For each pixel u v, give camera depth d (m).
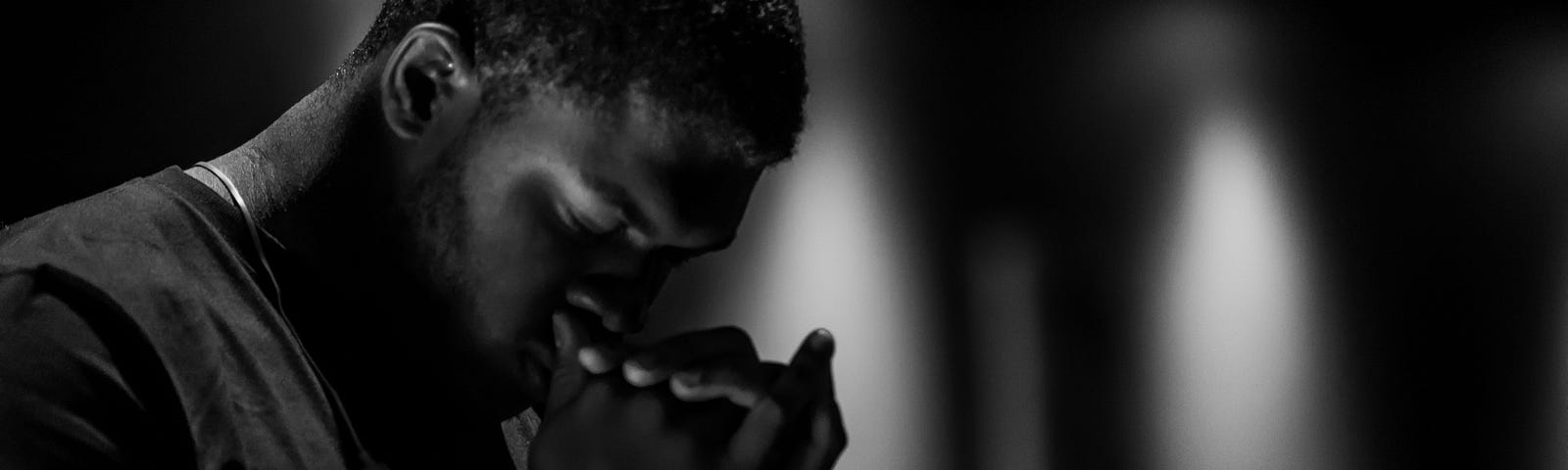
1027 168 4.66
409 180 0.69
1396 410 4.84
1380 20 4.86
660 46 0.67
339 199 0.70
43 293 0.61
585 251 0.69
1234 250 4.77
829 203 4.51
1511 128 4.86
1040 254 4.65
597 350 0.65
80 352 0.61
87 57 3.17
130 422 0.62
